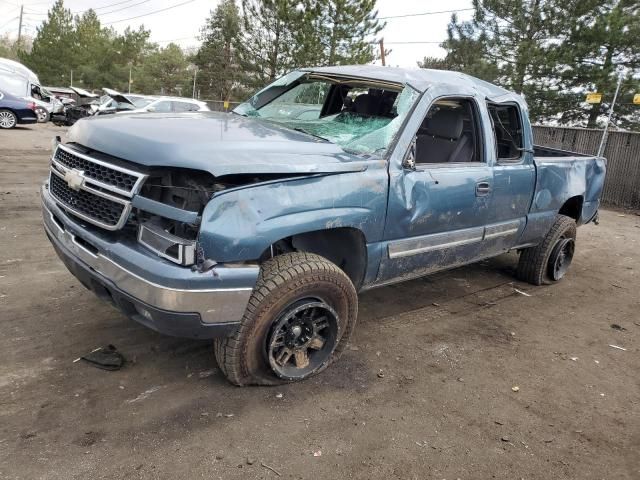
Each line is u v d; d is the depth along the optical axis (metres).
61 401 3.02
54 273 4.84
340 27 24.31
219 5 49.72
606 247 8.30
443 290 5.55
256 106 4.65
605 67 19.08
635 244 8.69
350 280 3.46
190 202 2.83
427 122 4.51
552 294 5.79
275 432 2.95
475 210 4.33
